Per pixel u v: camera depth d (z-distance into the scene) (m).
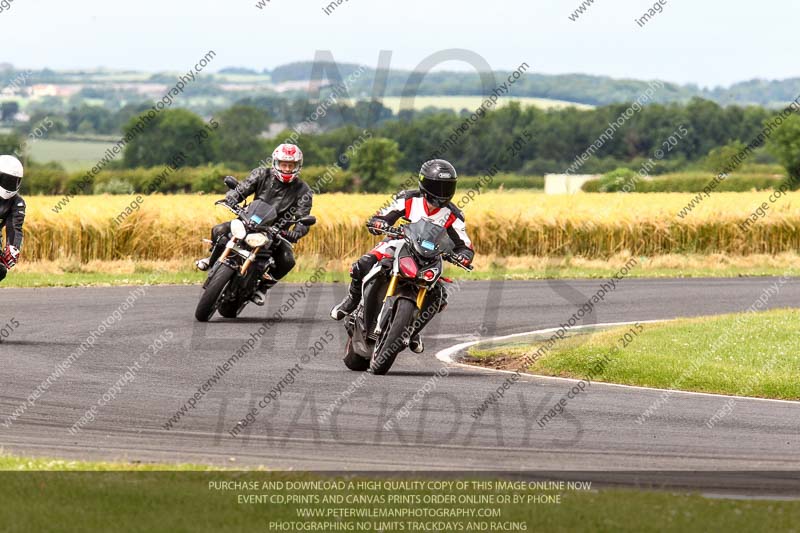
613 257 108.69
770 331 52.12
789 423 35.91
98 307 63.22
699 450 31.62
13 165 47.59
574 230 109.31
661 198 129.75
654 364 44.78
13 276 81.38
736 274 98.44
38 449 29.47
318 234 101.12
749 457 30.84
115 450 29.69
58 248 93.19
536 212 108.94
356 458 29.55
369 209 103.88
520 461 29.69
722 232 113.81
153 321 57.50
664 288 83.62
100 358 45.59
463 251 43.06
